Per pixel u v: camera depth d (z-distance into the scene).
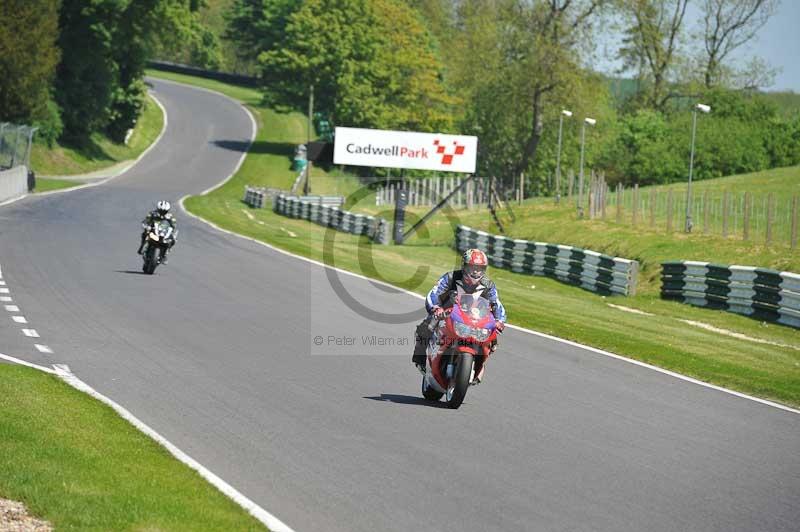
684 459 28.31
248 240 103.75
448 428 30.41
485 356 33.66
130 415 29.94
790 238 101.38
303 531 20.58
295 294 62.91
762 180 158.88
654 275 98.25
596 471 26.38
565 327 55.00
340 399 34.06
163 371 37.59
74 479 22.05
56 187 173.12
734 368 45.75
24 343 41.94
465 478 25.00
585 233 120.31
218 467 25.09
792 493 25.56
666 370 43.81
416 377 39.03
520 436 29.88
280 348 43.72
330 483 24.09
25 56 179.00
